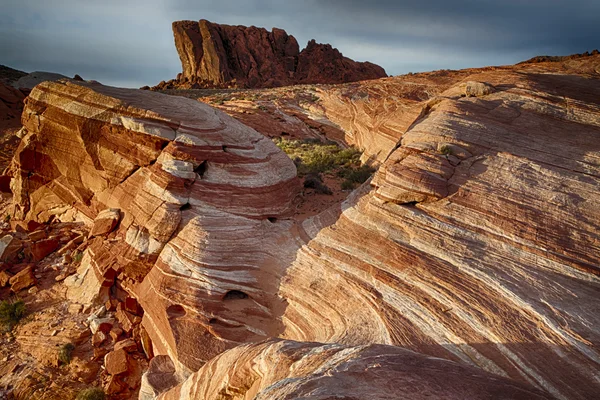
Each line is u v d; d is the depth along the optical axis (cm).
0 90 3909
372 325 893
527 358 733
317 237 1230
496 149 1284
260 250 1245
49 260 1496
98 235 1390
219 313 1066
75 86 1585
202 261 1146
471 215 1086
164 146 1391
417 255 1026
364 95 3747
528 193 1104
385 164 1316
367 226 1177
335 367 552
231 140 1506
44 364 1095
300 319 1031
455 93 1797
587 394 652
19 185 1741
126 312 1231
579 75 1942
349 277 1047
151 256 1234
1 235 1659
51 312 1259
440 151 1272
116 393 1037
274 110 3712
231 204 1344
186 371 967
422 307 898
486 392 504
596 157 1210
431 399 468
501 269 939
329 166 2389
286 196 1571
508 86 1705
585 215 1013
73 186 1625
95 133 1489
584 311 805
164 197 1274
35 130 1653
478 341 788
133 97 1533
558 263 924
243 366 693
